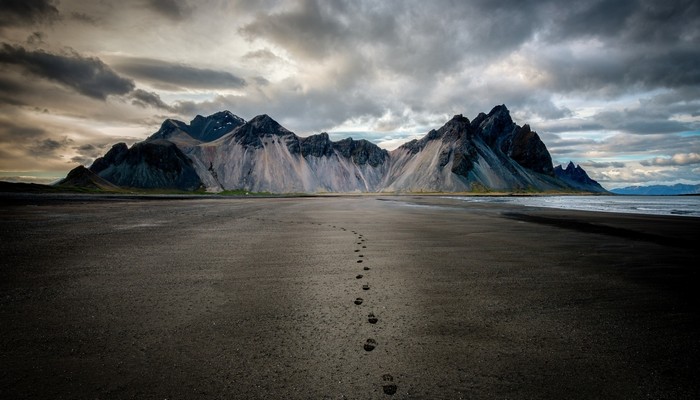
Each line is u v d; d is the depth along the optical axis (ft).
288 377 14.62
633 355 17.16
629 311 23.54
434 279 31.83
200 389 13.57
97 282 29.12
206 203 225.35
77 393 13.08
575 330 20.24
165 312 22.25
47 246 45.73
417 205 215.92
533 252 46.42
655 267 37.27
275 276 32.37
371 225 83.61
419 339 18.76
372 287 29.04
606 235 65.72
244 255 42.52
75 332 18.81
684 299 26.21
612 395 13.60
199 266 35.99
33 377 14.17
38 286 27.58
